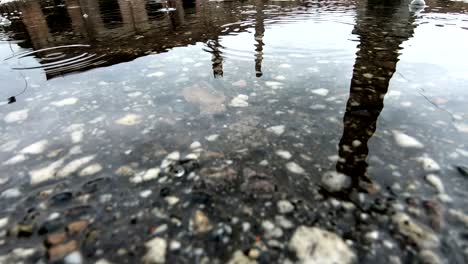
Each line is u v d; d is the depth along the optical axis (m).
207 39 0.52
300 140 0.24
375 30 0.54
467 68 0.36
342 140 0.23
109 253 0.15
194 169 0.21
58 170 0.21
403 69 0.36
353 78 0.34
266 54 0.43
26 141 0.25
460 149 0.22
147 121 0.27
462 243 0.15
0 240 0.16
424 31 0.52
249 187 0.19
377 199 0.18
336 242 0.15
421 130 0.24
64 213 0.17
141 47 0.49
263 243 0.15
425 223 0.16
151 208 0.18
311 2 0.89
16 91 0.34
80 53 0.47
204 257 0.15
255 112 0.28
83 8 0.94
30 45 0.53
